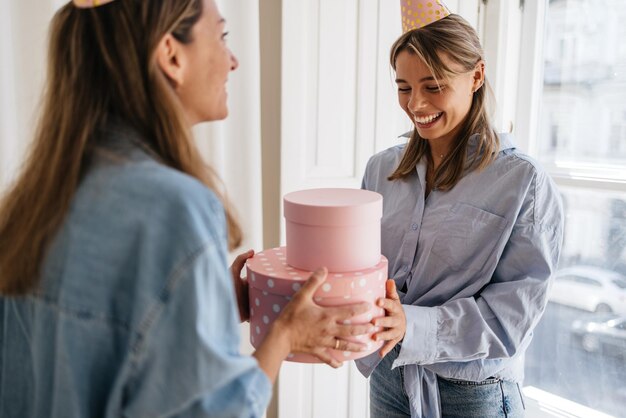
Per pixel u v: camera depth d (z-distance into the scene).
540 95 2.16
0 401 0.77
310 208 0.87
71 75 0.70
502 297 1.13
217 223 0.64
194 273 0.60
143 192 0.62
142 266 0.60
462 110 1.17
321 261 0.89
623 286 1.92
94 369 0.62
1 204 0.75
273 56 1.85
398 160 1.35
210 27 0.75
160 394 0.60
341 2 1.85
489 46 2.16
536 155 2.20
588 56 1.98
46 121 0.71
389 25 1.95
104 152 0.67
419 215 1.24
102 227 0.62
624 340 1.93
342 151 1.94
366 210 0.88
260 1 1.81
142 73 0.69
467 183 1.19
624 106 1.88
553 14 2.08
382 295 0.92
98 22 0.69
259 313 0.90
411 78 1.15
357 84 1.93
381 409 1.31
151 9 0.69
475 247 1.16
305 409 1.96
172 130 0.70
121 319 0.62
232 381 0.63
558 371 2.14
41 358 0.66
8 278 0.68
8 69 1.40
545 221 1.13
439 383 1.21
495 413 1.19
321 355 0.82
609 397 1.99
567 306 2.10
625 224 1.90
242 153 1.73
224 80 0.79
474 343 1.11
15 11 1.41
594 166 1.99
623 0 1.85
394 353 1.26
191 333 0.60
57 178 0.66
